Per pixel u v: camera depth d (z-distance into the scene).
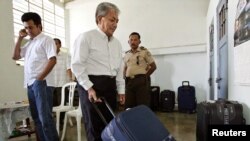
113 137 1.10
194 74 5.61
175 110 5.59
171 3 5.75
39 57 2.10
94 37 1.56
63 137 3.03
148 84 3.21
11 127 2.21
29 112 2.40
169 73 5.85
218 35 3.09
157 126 1.18
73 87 3.48
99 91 1.55
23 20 2.11
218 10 3.09
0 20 4.04
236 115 1.73
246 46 1.64
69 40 6.79
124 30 6.22
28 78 2.15
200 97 5.55
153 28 5.93
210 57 4.38
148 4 5.96
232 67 2.14
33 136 3.20
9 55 4.20
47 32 6.02
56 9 6.41
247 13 1.60
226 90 2.43
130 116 1.12
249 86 1.63
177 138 3.05
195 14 5.56
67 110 3.14
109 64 1.62
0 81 3.99
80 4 6.54
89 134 1.56
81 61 1.50
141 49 3.32
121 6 6.23
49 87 2.14
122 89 1.86
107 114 1.56
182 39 5.67
